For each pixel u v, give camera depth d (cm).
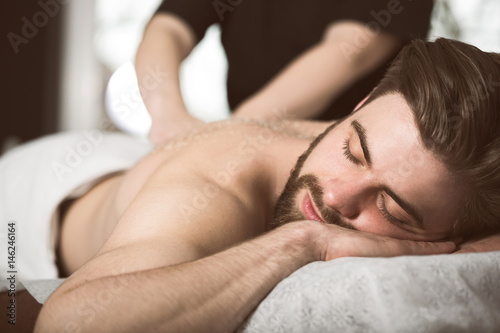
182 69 312
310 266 78
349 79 153
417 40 104
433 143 93
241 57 173
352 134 99
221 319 73
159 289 73
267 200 111
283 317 73
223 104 317
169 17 170
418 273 70
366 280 69
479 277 73
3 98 281
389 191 94
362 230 98
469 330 69
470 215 99
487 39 262
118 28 304
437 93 93
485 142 94
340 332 70
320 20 160
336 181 97
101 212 132
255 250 80
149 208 91
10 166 160
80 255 140
